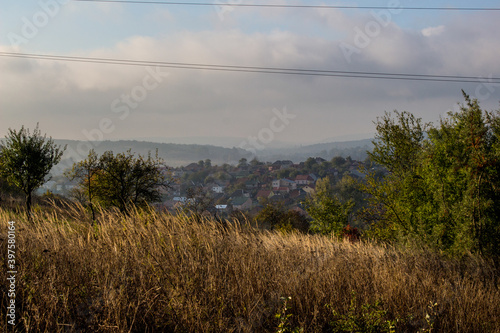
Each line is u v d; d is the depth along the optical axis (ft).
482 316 16.39
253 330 12.03
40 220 18.63
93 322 10.31
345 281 17.25
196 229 18.42
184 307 11.46
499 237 28.55
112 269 13.19
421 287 18.15
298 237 27.43
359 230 62.18
